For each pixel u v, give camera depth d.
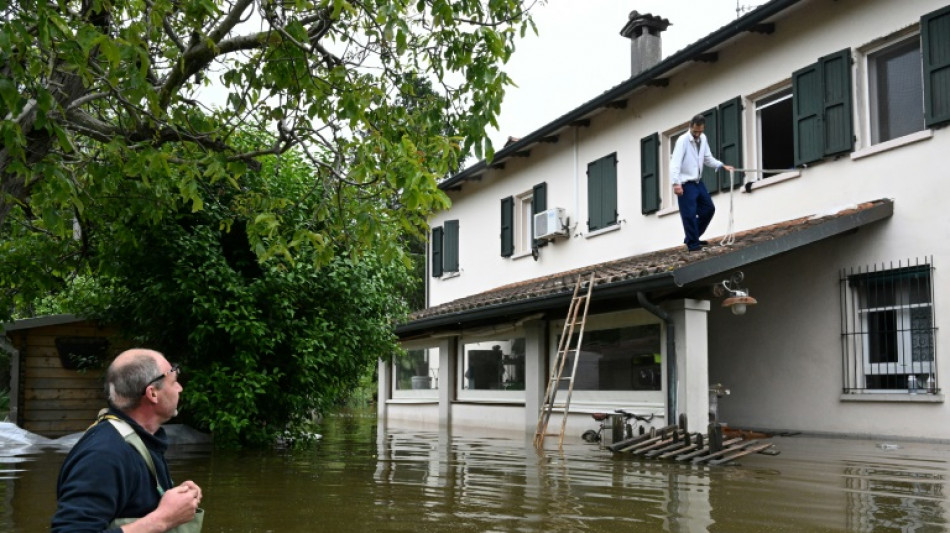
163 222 10.27
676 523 5.20
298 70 6.45
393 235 6.03
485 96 6.54
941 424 9.84
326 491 6.71
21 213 7.56
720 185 13.45
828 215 10.96
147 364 2.79
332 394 12.05
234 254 11.45
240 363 10.84
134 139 6.08
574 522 5.26
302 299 11.30
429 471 8.12
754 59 12.89
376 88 6.39
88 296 12.05
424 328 16.05
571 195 17.30
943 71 10.16
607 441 10.88
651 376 11.29
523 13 6.55
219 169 5.72
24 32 4.27
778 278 12.09
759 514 5.49
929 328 10.16
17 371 12.78
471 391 16.47
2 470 8.55
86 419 13.14
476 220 21.17
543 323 13.81
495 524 5.20
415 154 5.41
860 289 11.02
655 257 12.85
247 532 5.00
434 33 6.66
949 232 9.95
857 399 10.78
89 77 4.82
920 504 5.81
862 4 11.24
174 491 2.69
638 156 15.30
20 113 4.62
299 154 11.24
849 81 11.34
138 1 5.55
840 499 6.06
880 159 10.89
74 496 2.51
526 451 10.30
